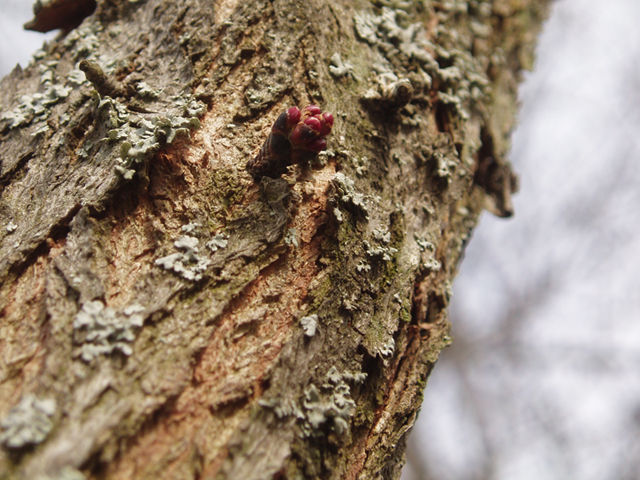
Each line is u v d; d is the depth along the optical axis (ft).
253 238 0.36
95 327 0.32
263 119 0.39
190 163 0.37
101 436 0.30
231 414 0.33
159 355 0.32
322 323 0.35
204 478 0.31
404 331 0.38
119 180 0.35
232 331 0.34
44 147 0.39
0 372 0.32
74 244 0.35
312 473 0.33
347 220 0.37
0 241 0.36
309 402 0.34
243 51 0.40
